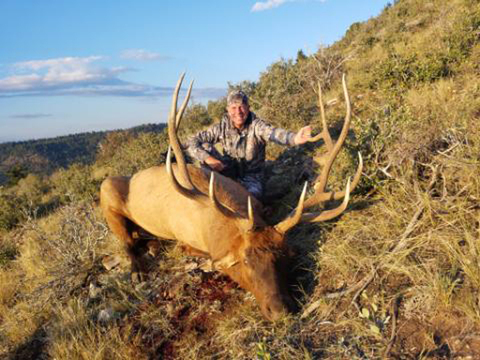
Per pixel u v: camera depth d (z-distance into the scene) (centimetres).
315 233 373
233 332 300
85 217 547
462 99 456
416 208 329
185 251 430
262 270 293
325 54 1031
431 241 292
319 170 491
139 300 392
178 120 348
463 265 252
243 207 371
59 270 478
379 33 1403
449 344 224
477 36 737
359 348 243
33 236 710
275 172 557
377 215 351
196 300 358
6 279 575
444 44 738
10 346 405
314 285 316
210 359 293
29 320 421
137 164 927
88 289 448
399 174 379
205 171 426
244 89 1031
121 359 322
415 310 252
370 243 323
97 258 488
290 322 283
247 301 332
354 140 525
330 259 321
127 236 491
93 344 336
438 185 347
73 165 1380
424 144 377
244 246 308
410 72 654
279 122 721
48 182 1464
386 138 397
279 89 834
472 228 287
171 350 320
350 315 270
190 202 391
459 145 350
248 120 493
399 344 236
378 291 278
